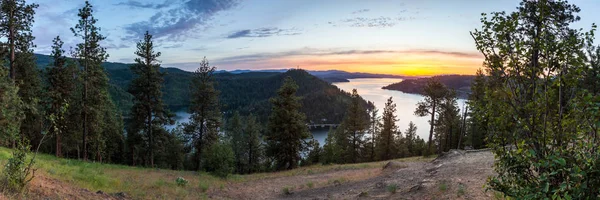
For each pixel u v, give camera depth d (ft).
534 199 9.61
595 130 8.70
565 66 9.71
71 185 30.30
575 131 9.43
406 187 37.76
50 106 88.94
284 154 104.22
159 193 39.68
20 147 22.41
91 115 85.92
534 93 10.11
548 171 9.56
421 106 107.24
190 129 99.30
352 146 156.25
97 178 40.50
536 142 10.07
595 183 8.29
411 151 188.03
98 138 104.83
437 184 33.47
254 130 165.37
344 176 61.67
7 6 66.74
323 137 372.79
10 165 21.97
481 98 11.70
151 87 90.94
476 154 52.44
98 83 85.05
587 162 8.40
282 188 54.95
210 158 73.61
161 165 153.99
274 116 105.09
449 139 152.66
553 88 9.98
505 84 10.71
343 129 177.99
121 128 162.50
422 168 51.39
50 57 88.48
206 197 43.04
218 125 102.32
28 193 21.83
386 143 153.17
